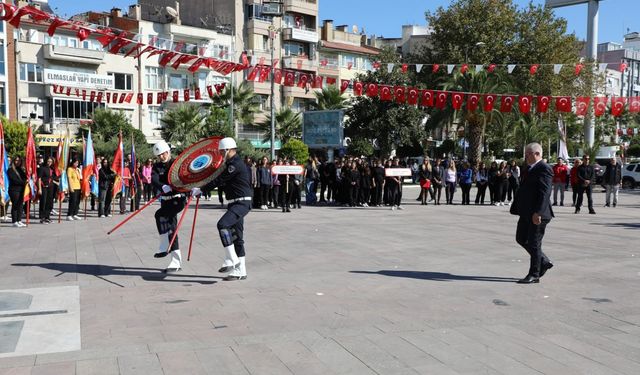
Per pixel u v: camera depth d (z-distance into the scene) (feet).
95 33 33.01
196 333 17.26
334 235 40.34
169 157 27.25
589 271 27.04
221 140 25.34
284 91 173.06
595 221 51.62
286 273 26.53
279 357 15.12
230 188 25.13
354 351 15.61
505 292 22.67
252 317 18.99
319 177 75.20
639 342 16.49
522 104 55.83
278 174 60.49
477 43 121.80
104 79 137.39
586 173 59.77
